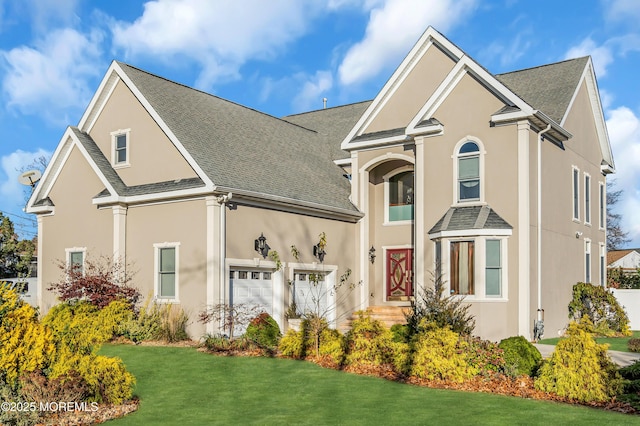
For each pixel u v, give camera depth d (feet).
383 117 79.05
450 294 63.31
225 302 61.98
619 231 175.83
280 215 69.72
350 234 80.53
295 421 32.91
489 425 31.71
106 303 63.41
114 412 34.19
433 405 36.17
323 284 76.33
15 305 33.71
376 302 81.66
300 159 82.43
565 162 73.97
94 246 71.31
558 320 68.59
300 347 52.90
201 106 76.48
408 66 76.84
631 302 87.30
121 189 68.90
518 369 42.65
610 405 36.45
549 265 66.80
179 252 64.23
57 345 34.83
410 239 79.92
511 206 62.39
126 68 71.15
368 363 48.39
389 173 82.79
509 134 63.10
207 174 61.93
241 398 38.52
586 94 83.35
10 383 32.19
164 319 62.08
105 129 73.31
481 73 64.64
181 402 37.40
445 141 67.31
